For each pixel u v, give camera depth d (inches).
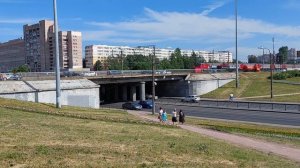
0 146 663.8
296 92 4318.4
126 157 651.5
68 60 7529.5
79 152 660.7
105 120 1391.5
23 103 1914.4
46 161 579.8
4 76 3048.7
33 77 3006.9
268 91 4527.6
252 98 4136.3
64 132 895.1
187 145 848.9
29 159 583.8
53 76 3129.9
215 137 1267.2
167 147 789.9
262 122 2309.3
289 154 1021.2
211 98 4488.2
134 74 4242.1
